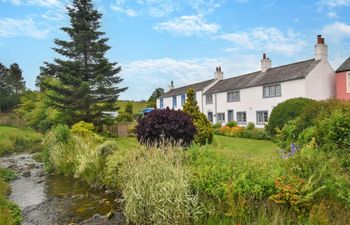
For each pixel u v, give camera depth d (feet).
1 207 23.91
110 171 29.07
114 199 27.14
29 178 38.83
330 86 82.43
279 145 34.99
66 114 81.56
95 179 32.48
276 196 17.71
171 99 155.53
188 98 49.98
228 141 63.52
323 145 25.41
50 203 27.09
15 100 199.62
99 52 86.38
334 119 25.38
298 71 83.82
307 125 33.01
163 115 35.91
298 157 20.74
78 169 35.60
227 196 18.74
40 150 64.95
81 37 82.64
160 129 34.71
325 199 17.47
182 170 21.16
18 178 38.88
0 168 41.22
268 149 47.67
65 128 47.52
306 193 17.33
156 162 22.81
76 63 81.51
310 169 19.36
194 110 48.85
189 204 19.19
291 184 17.93
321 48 81.97
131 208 20.68
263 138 68.64
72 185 34.14
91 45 84.58
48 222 22.30
